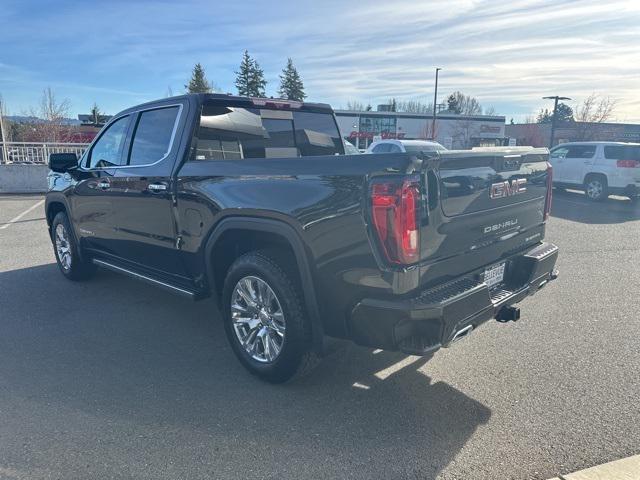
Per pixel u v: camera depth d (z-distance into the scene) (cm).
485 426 301
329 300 303
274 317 337
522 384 353
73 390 342
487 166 323
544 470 260
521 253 375
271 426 300
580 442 284
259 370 350
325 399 332
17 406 321
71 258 581
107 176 475
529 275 367
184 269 412
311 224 299
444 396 336
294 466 264
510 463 266
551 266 388
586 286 591
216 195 355
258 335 354
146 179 423
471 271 323
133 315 491
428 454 274
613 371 372
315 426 301
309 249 302
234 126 422
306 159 307
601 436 290
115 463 265
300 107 474
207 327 461
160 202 412
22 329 454
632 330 453
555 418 309
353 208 281
